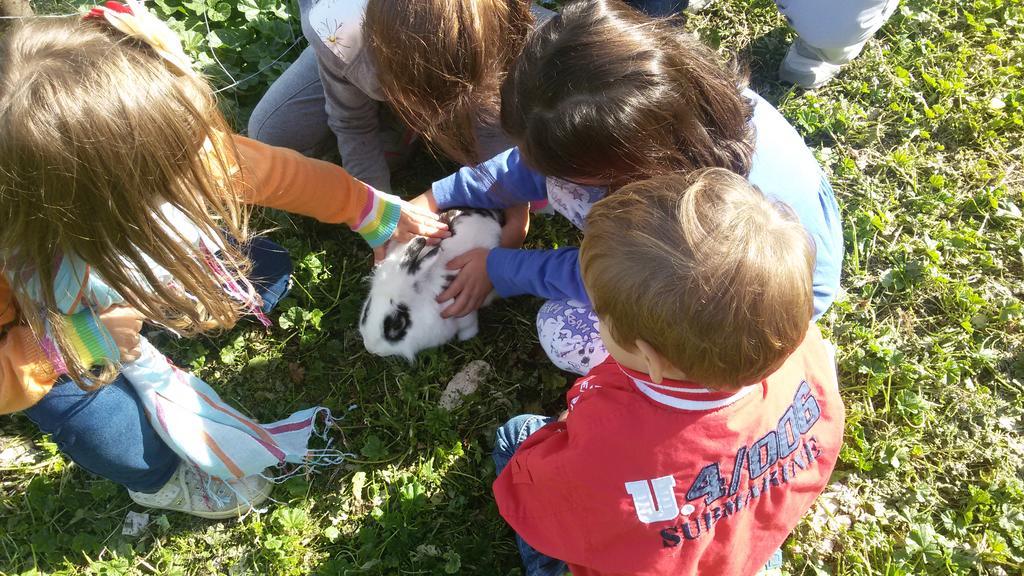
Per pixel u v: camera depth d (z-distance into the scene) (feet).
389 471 3.24
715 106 2.43
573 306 3.13
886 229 3.72
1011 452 3.17
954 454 3.18
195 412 2.90
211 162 2.41
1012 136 3.99
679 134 2.37
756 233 1.97
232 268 3.06
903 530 3.03
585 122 2.29
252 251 3.27
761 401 2.28
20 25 2.09
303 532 3.10
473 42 2.52
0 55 1.99
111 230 2.15
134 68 2.03
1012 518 3.01
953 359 3.38
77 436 2.67
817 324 3.46
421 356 3.45
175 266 2.32
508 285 3.26
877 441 3.19
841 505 3.09
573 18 2.43
